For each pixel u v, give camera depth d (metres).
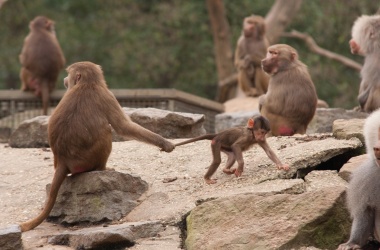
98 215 11.38
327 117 17.20
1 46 33.66
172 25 31.78
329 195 10.40
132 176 11.76
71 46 32.53
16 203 12.16
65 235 10.85
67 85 12.13
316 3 30.94
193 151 13.35
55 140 11.43
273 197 10.59
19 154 14.13
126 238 10.55
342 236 10.30
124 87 31.78
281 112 15.59
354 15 30.39
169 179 12.23
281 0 27.52
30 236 11.18
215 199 10.91
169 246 10.48
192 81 31.64
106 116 11.53
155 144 11.44
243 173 11.98
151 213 11.40
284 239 10.10
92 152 11.43
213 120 19.69
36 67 20.09
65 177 11.49
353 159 11.77
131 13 32.75
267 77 22.00
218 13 28.16
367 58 16.70
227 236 10.34
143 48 31.59
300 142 13.06
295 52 15.77
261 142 11.54
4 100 20.05
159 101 17.95
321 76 30.23
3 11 33.75
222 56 28.36
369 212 9.75
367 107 16.70
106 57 32.66
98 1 33.62
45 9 34.16
